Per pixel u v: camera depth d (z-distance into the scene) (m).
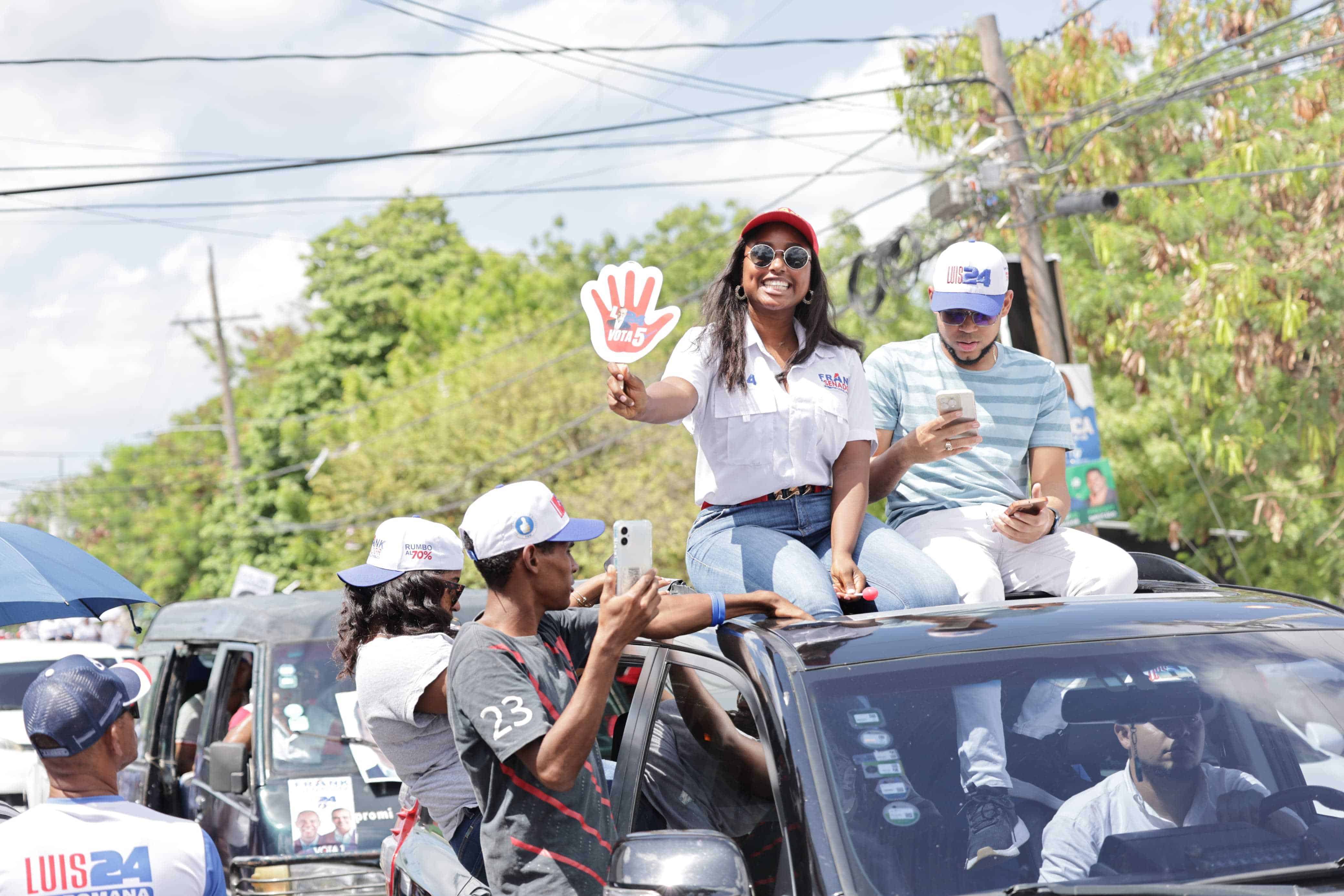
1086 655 2.86
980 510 4.12
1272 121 15.61
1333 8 14.30
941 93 15.85
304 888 5.90
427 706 3.86
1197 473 14.77
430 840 3.83
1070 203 12.65
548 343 34.16
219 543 46.97
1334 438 14.91
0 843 2.98
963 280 4.11
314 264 49.03
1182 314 14.41
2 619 5.06
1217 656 2.92
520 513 3.12
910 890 2.41
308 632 6.84
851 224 25.84
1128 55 15.99
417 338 46.59
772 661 2.82
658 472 28.33
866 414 3.87
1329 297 14.14
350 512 32.56
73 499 64.50
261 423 45.56
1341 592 15.50
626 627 2.83
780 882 2.54
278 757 6.31
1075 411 12.36
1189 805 2.71
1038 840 2.56
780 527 3.78
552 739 2.84
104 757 3.11
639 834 2.55
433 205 49.66
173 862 3.05
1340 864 2.47
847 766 2.57
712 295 3.85
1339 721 2.83
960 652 2.85
